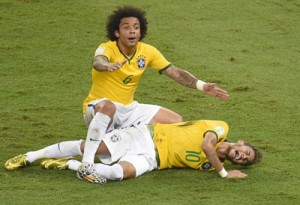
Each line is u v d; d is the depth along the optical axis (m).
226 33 35.09
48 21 35.56
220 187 19.11
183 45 33.34
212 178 19.86
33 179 19.53
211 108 26.53
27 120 24.88
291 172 20.41
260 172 20.39
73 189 18.78
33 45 32.88
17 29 34.50
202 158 20.36
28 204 17.66
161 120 21.84
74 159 20.81
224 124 20.56
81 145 20.23
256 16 37.41
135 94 27.92
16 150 22.08
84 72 30.20
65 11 36.81
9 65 30.66
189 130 20.52
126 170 19.52
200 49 33.00
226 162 21.44
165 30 34.97
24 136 23.34
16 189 18.75
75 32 34.44
